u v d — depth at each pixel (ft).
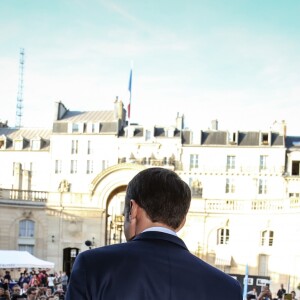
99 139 272.10
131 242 10.23
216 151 262.26
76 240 178.29
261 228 165.48
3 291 57.00
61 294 81.92
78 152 273.95
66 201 180.55
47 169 279.90
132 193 10.78
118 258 9.71
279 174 250.98
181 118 276.21
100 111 291.99
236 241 170.30
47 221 179.52
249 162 258.57
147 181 10.65
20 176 268.41
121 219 224.94
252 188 252.62
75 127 277.23
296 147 261.44
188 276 9.86
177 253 10.19
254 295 86.69
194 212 175.32
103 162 270.87
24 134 300.40
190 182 258.98
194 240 174.81
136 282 9.45
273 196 249.96
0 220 175.01
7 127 311.88
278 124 274.77
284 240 158.30
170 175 10.85
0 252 95.66
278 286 157.07
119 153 269.85
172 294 9.55
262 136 262.47
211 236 174.29
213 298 9.84
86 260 9.70
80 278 9.46
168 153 265.34
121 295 9.32
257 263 164.35
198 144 263.90
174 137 265.95
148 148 267.39
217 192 256.11
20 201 177.58
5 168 284.82
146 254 9.87
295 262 152.15
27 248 177.37
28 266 95.55
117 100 280.31
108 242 214.28
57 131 278.26
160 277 9.64
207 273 10.15
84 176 271.69
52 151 276.41
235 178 255.50
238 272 167.63
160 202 10.43
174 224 10.62
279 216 161.27
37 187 279.08
